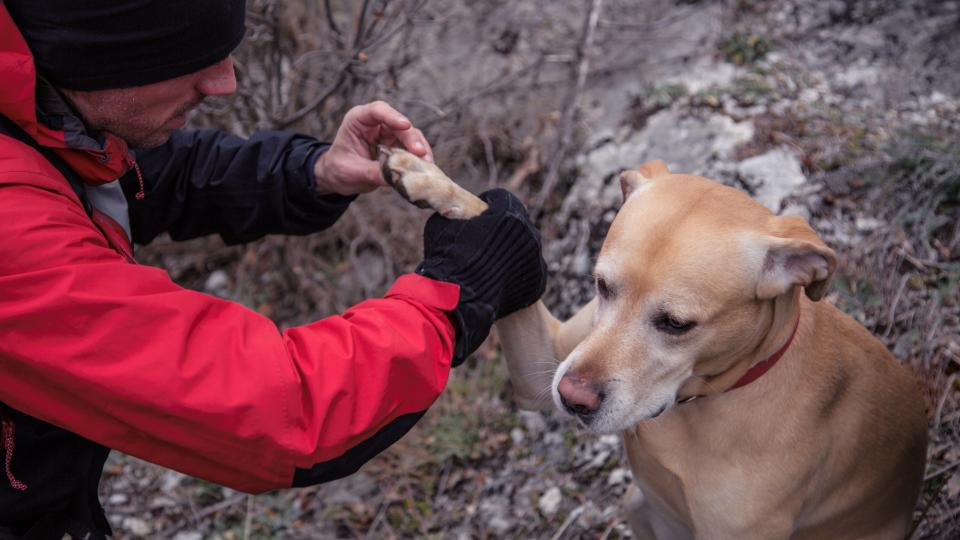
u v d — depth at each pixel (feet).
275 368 5.29
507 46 15.11
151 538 11.50
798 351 7.12
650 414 6.83
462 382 12.28
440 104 13.91
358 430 5.47
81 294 4.97
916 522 8.76
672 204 6.79
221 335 5.31
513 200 6.30
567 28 15.21
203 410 5.12
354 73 12.32
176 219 7.39
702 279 6.54
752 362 6.96
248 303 13.80
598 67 14.40
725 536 7.23
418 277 5.86
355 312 5.74
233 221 7.45
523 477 11.10
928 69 13.08
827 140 12.26
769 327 6.91
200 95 6.00
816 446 7.12
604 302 7.09
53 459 5.61
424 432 11.96
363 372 5.48
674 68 14.07
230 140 7.39
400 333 5.57
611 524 10.12
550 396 7.74
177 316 5.17
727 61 13.88
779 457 7.02
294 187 7.30
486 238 6.00
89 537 5.86
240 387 5.21
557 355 7.86
